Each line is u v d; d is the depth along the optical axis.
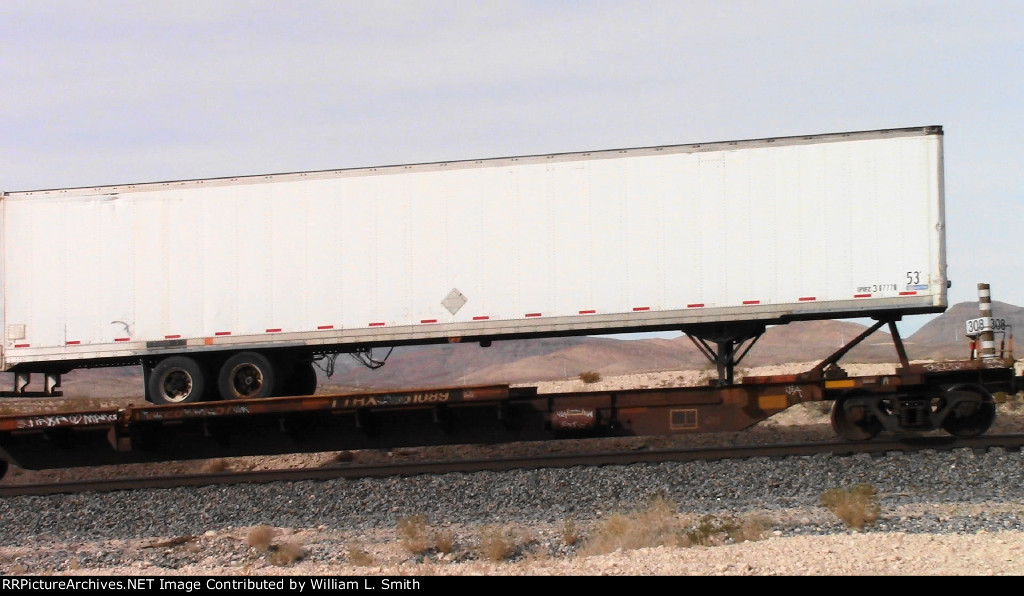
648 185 15.42
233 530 12.07
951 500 11.64
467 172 15.79
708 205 15.29
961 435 14.91
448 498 12.84
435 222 15.82
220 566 10.10
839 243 15.05
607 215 15.48
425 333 15.74
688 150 15.36
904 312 15.24
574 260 15.51
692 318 15.26
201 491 13.77
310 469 14.38
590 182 15.53
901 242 14.97
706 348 15.91
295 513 12.68
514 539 10.50
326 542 11.13
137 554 10.91
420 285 15.80
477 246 15.70
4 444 15.49
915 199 14.98
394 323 15.82
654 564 8.61
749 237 15.21
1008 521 10.31
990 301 14.89
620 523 10.52
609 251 15.45
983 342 14.73
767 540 9.76
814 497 12.04
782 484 12.62
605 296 15.42
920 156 15.01
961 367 14.58
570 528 10.59
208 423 15.32
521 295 15.57
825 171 15.12
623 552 9.47
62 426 15.16
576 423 14.98
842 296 15.01
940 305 14.89
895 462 13.28
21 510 13.33
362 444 15.51
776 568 8.09
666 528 10.48
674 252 15.33
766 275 15.16
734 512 11.40
